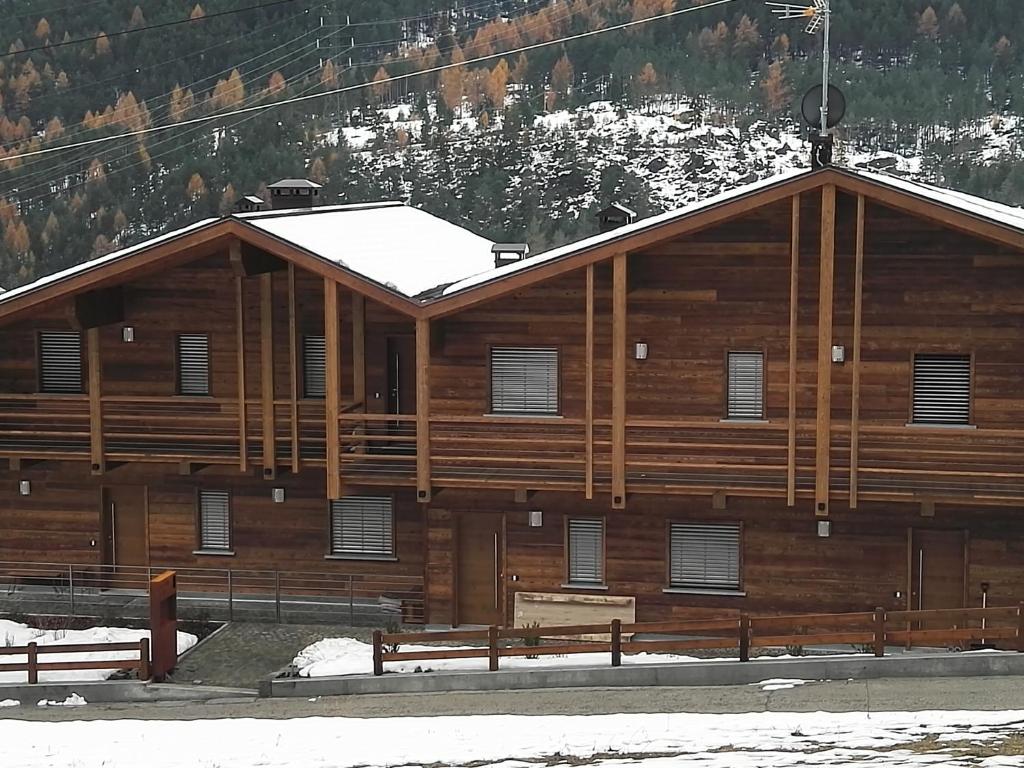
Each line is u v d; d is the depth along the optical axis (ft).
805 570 86.53
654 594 88.53
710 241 85.51
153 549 99.60
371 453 95.55
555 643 88.43
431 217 135.85
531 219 251.80
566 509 89.20
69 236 249.34
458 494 90.33
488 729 68.39
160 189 257.96
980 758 59.21
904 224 82.74
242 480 98.02
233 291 97.04
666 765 60.95
